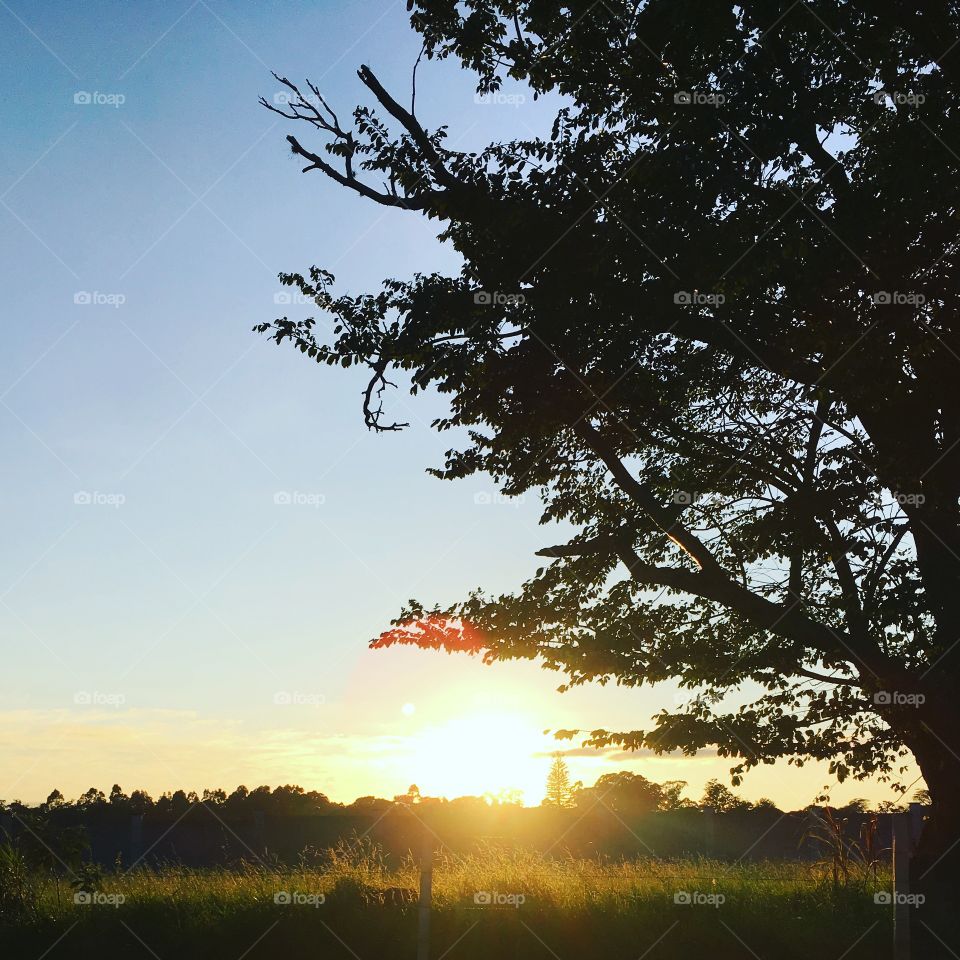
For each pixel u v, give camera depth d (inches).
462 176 585.6
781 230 503.5
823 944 533.0
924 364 539.5
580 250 545.0
